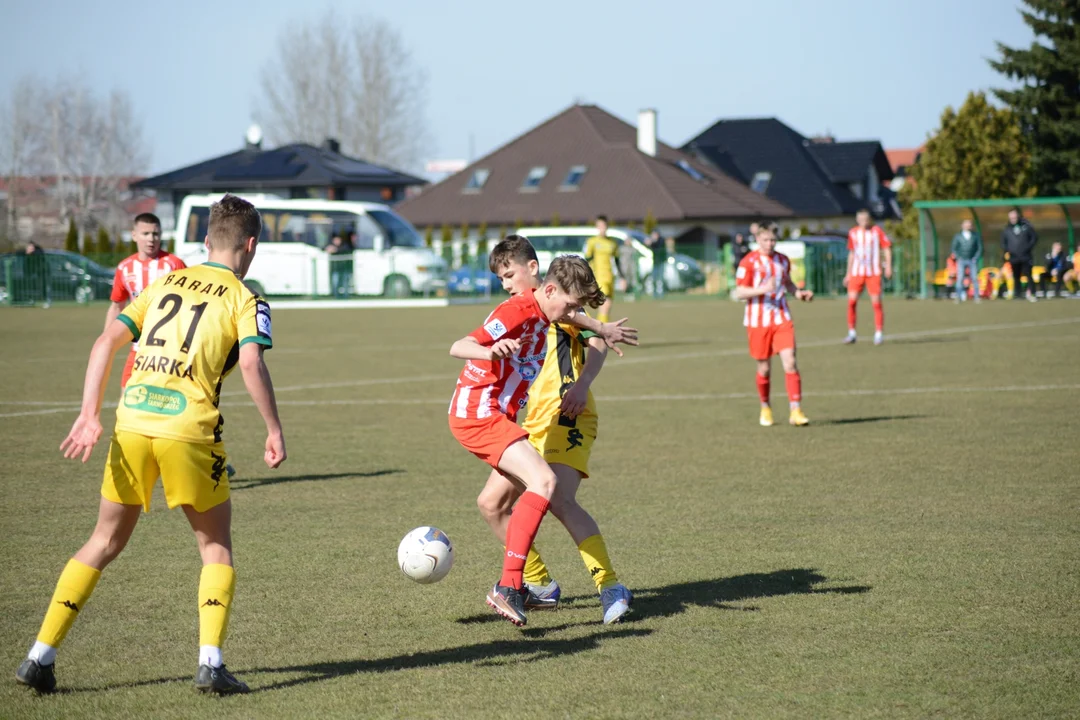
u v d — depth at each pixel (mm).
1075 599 11656
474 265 91688
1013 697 9008
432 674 9805
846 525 15250
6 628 11203
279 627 11211
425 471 20062
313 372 37906
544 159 137625
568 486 11680
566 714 8797
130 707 9086
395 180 127938
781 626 10961
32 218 178500
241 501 17469
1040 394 28594
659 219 125750
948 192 105438
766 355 24812
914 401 28062
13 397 31422
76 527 15711
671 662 10008
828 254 87875
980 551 13664
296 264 82500
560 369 11984
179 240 80875
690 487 18156
